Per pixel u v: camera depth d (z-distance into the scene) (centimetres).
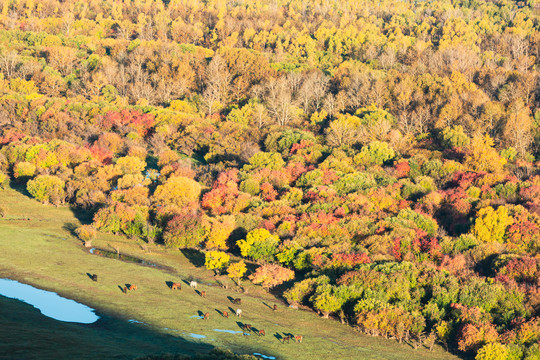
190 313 8094
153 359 5631
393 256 10794
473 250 10906
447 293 8762
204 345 6788
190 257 11725
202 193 15288
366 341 7956
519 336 7594
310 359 6881
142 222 12419
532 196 13988
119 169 16225
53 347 5653
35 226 12569
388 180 15750
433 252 10769
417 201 14375
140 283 9388
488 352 7231
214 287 9900
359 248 10862
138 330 7044
